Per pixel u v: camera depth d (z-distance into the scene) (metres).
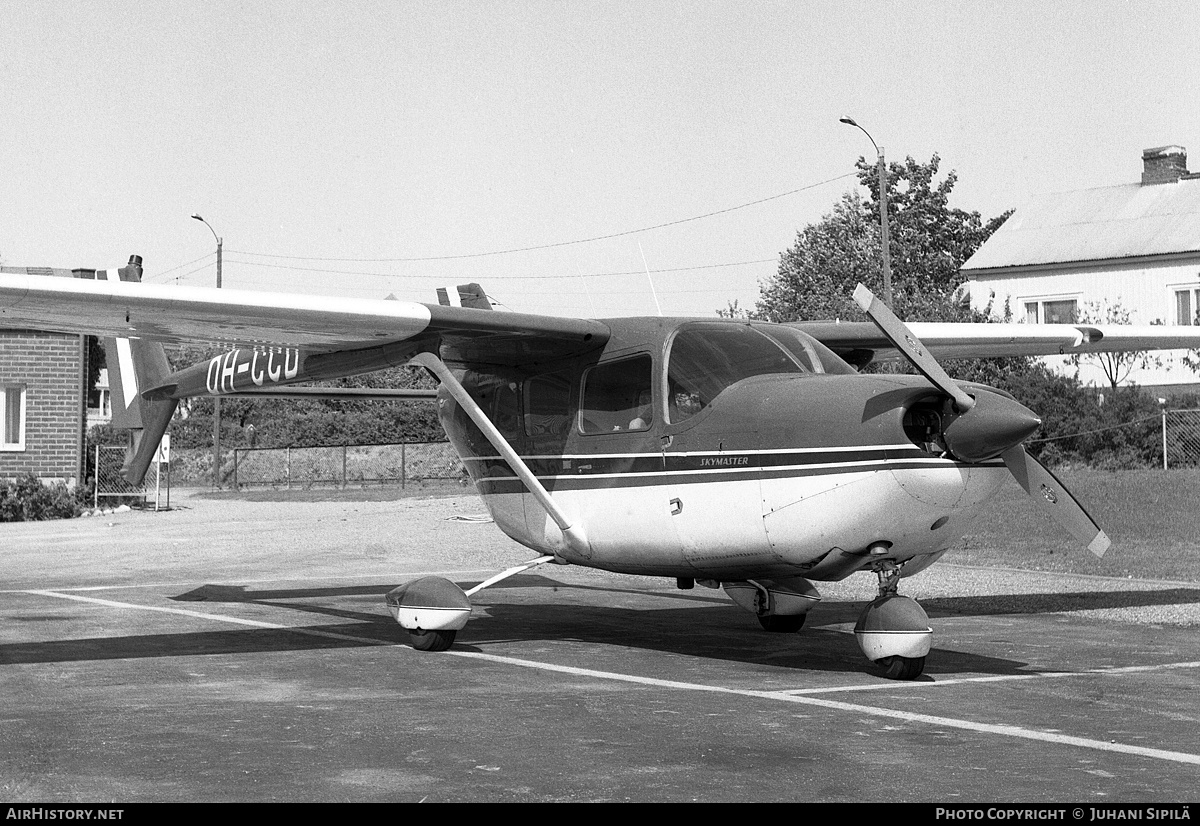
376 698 6.70
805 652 8.55
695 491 7.92
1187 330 12.22
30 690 6.90
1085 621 9.94
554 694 6.84
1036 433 6.89
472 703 6.55
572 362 9.00
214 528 20.48
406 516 22.48
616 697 6.74
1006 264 33.69
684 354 8.26
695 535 7.96
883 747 5.50
